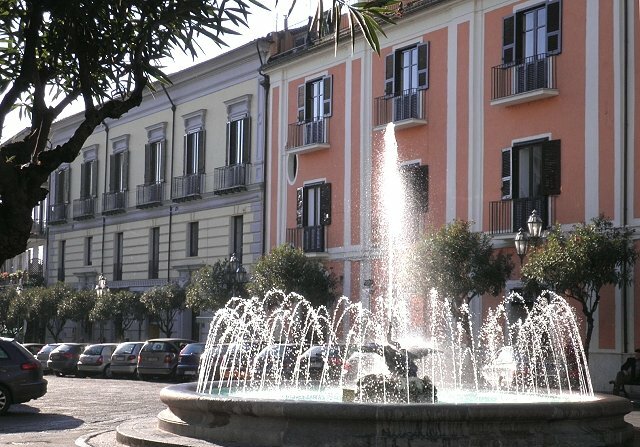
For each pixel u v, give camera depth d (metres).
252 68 37.88
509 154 26.75
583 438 9.88
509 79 26.80
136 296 41.53
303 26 37.94
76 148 6.96
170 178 43.09
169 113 43.34
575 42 25.16
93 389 26.45
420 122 29.52
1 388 18.00
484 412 9.36
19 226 6.41
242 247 38.22
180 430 10.87
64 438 13.73
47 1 7.00
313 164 34.31
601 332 23.92
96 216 49.25
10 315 48.75
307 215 34.53
